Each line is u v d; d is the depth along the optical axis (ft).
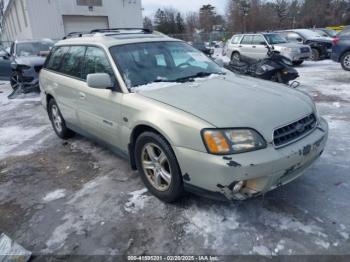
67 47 14.84
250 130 7.92
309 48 42.60
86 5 70.64
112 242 8.40
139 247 8.15
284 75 24.67
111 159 13.73
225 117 8.17
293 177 8.74
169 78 11.29
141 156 10.20
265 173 7.74
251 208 9.32
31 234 8.98
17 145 16.61
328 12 161.58
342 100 21.66
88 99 12.25
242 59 27.76
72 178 12.21
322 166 11.66
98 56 12.06
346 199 9.53
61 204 10.38
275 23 164.14
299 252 7.59
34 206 10.41
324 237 8.00
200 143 8.00
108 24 74.84
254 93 9.78
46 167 13.43
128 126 10.27
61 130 16.44
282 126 8.32
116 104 10.59
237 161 7.59
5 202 10.82
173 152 8.82
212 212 9.28
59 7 67.62
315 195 9.82
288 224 8.55
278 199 9.70
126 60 11.35
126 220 9.25
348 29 35.35
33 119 21.86
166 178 9.50
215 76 11.85
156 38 13.19
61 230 9.04
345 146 13.39
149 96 9.80
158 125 8.87
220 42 107.96
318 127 9.54
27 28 71.72
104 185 11.42
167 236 8.45
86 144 15.85
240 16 162.81
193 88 10.18
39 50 34.27
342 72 35.12
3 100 29.27
